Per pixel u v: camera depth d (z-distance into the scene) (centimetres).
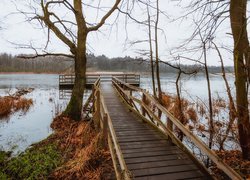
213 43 717
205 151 383
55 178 517
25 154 658
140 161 473
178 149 538
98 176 461
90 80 2730
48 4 992
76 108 1080
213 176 414
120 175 366
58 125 1003
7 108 1370
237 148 731
